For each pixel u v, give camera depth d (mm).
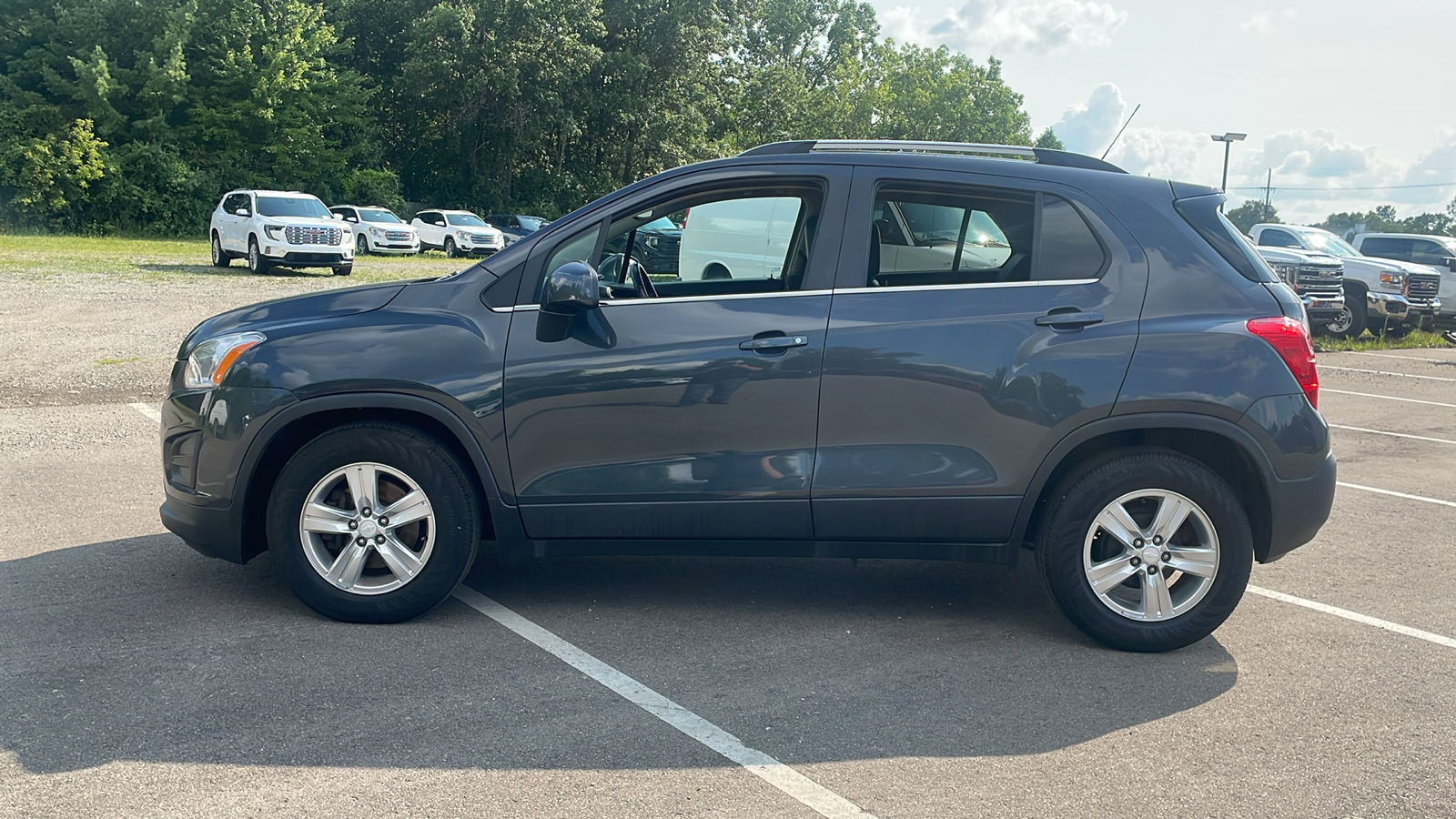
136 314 14625
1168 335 4168
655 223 4453
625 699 3682
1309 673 4117
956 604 4832
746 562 5363
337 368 4176
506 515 4258
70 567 4895
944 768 3254
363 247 33156
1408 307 21094
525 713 3543
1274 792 3154
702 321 4215
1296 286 20422
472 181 50406
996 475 4195
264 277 22016
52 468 6883
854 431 4199
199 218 40188
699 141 53906
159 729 3318
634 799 2998
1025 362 4156
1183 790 3154
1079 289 4223
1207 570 4215
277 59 41500
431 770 3123
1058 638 4445
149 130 39781
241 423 4184
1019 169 4344
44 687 3596
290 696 3596
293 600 4559
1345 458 9023
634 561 5312
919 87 78625
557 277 3990
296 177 43281
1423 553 5961
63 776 3006
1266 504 4273
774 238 4918
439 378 4172
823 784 3125
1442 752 3447
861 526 4254
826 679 3922
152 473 6781
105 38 39938
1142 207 4301
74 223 38062
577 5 45969
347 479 4262
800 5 77750
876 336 4180
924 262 4309
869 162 4344
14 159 36875
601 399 4188
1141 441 4371
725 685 3832
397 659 3959
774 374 4172
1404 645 4465
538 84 46219
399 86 47250
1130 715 3686
